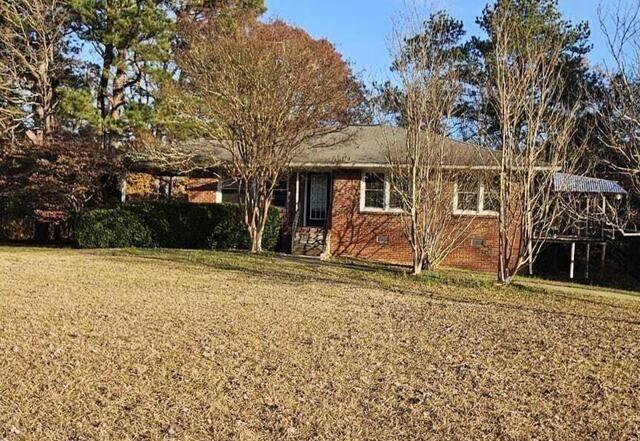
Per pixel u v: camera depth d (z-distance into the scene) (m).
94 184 21.39
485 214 17.11
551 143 12.83
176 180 24.25
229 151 18.05
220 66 16.73
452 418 4.74
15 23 23.42
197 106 18.75
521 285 12.95
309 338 7.28
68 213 21.56
